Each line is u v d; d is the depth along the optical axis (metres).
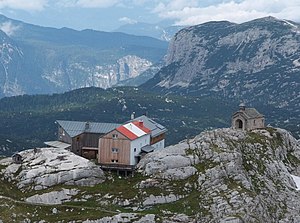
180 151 140.50
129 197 126.06
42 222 116.38
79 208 121.25
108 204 123.81
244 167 141.75
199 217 119.50
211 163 136.50
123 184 132.38
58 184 130.12
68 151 142.88
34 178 131.12
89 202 124.44
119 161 144.88
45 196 124.81
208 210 121.06
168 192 127.94
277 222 125.44
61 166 133.75
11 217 117.25
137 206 124.25
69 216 118.06
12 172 135.25
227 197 123.88
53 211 120.25
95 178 132.62
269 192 134.75
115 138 145.00
